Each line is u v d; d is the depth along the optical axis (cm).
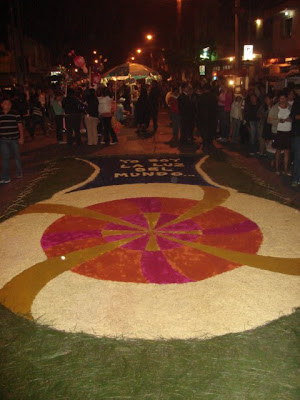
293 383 323
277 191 855
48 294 472
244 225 675
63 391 321
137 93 2442
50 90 2016
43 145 1523
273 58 2780
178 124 1503
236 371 336
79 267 538
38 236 644
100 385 325
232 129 1452
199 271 520
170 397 312
